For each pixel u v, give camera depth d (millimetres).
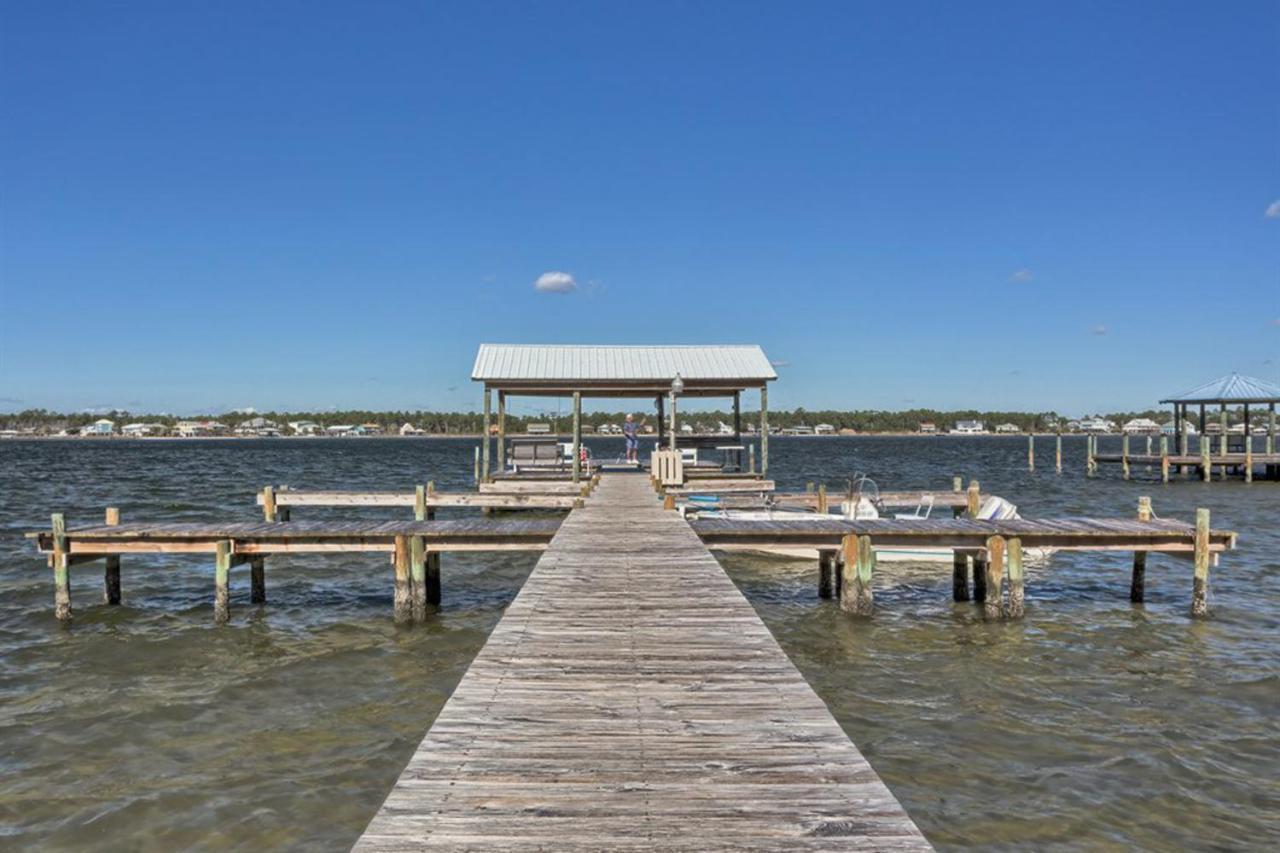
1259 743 8148
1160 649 11609
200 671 10719
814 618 13578
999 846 6168
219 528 14039
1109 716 8898
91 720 8852
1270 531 24000
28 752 7977
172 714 9039
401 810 4082
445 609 14383
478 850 3711
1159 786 7191
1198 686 9922
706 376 26438
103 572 17438
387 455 97875
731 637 7332
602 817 4016
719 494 23188
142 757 7852
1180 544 13727
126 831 6445
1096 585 16156
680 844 3773
